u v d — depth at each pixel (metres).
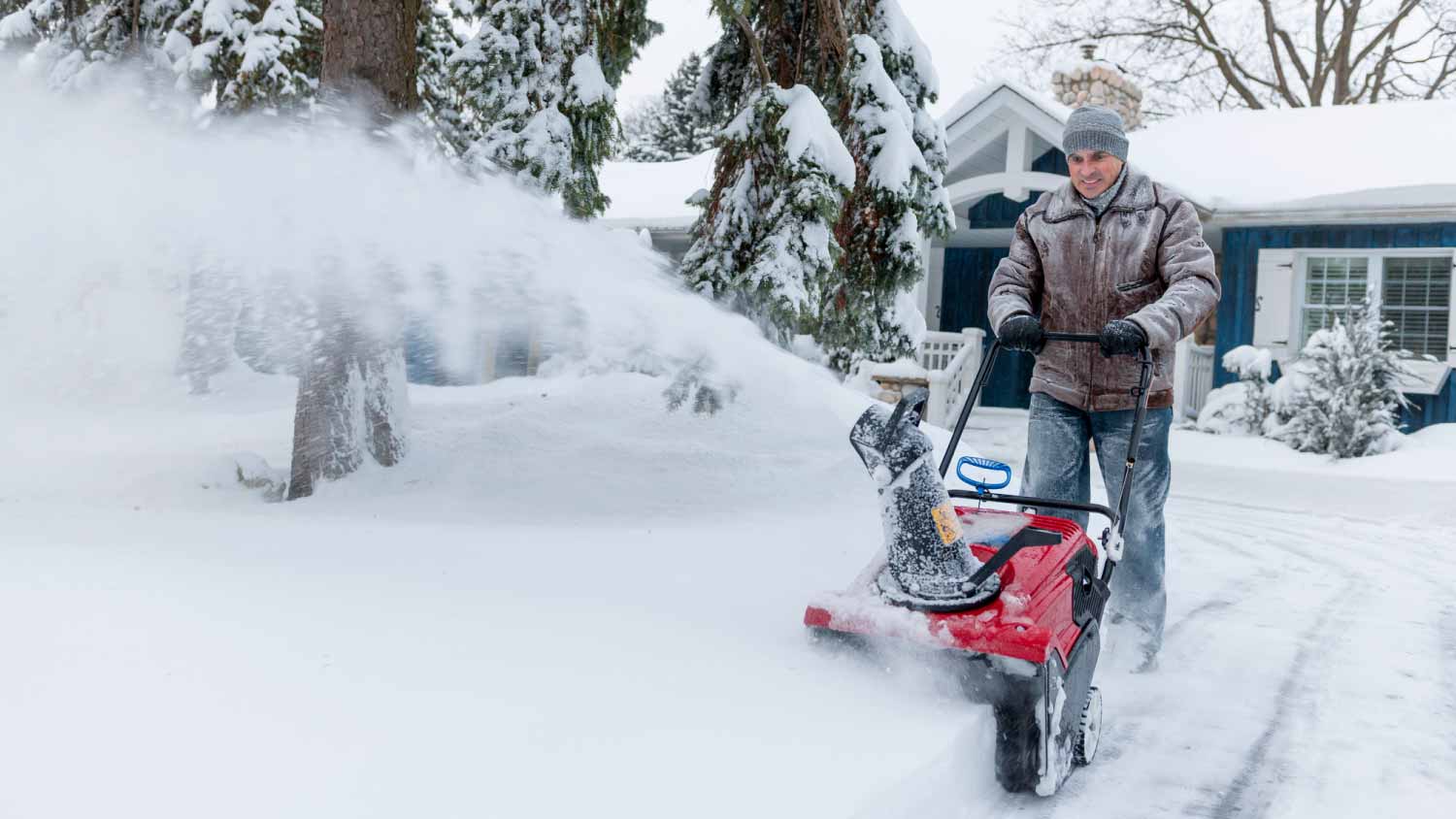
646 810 2.16
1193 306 3.69
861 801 2.28
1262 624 5.16
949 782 2.69
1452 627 5.22
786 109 7.30
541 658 3.14
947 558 3.09
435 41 12.66
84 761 2.16
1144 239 4.00
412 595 3.79
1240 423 12.99
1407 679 4.25
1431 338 13.92
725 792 2.28
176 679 2.66
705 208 8.16
